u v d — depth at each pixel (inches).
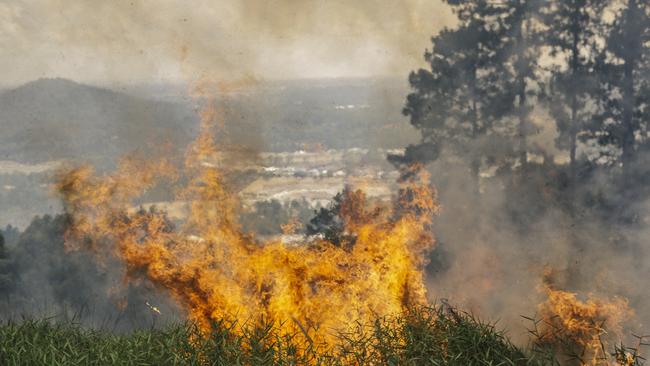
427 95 2214.6
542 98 2182.6
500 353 380.5
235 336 408.5
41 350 395.9
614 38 2134.6
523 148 2151.8
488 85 2204.7
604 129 2098.9
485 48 2203.5
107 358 392.8
